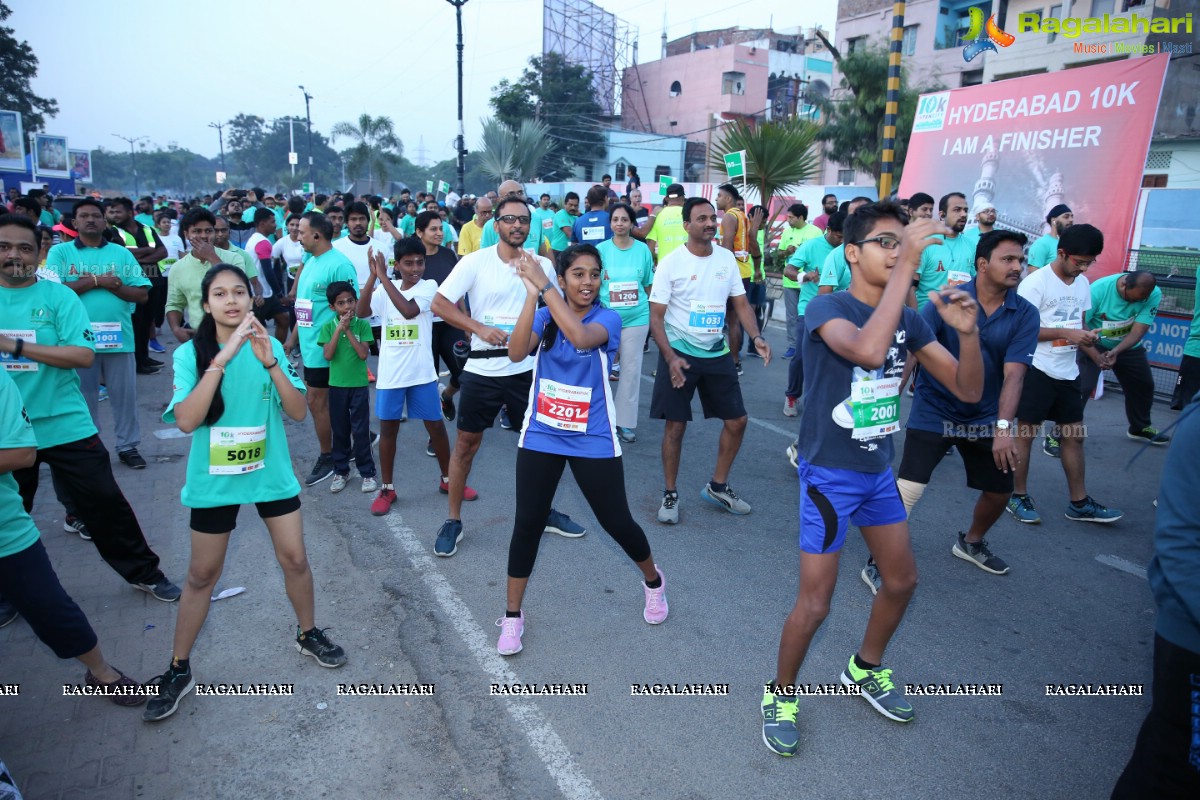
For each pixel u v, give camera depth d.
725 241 6.88
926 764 3.04
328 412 5.88
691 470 6.44
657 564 4.71
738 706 3.38
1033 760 3.08
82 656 3.19
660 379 5.18
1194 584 1.99
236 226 12.59
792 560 4.81
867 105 26.56
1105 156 9.27
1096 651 3.88
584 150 47.66
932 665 3.73
